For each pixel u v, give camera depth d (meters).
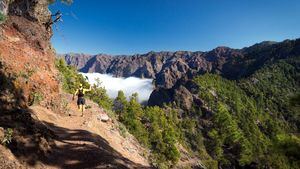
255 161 109.12
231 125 117.12
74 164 12.38
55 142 13.36
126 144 21.42
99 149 14.59
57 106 18.28
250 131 156.50
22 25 19.19
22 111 12.84
